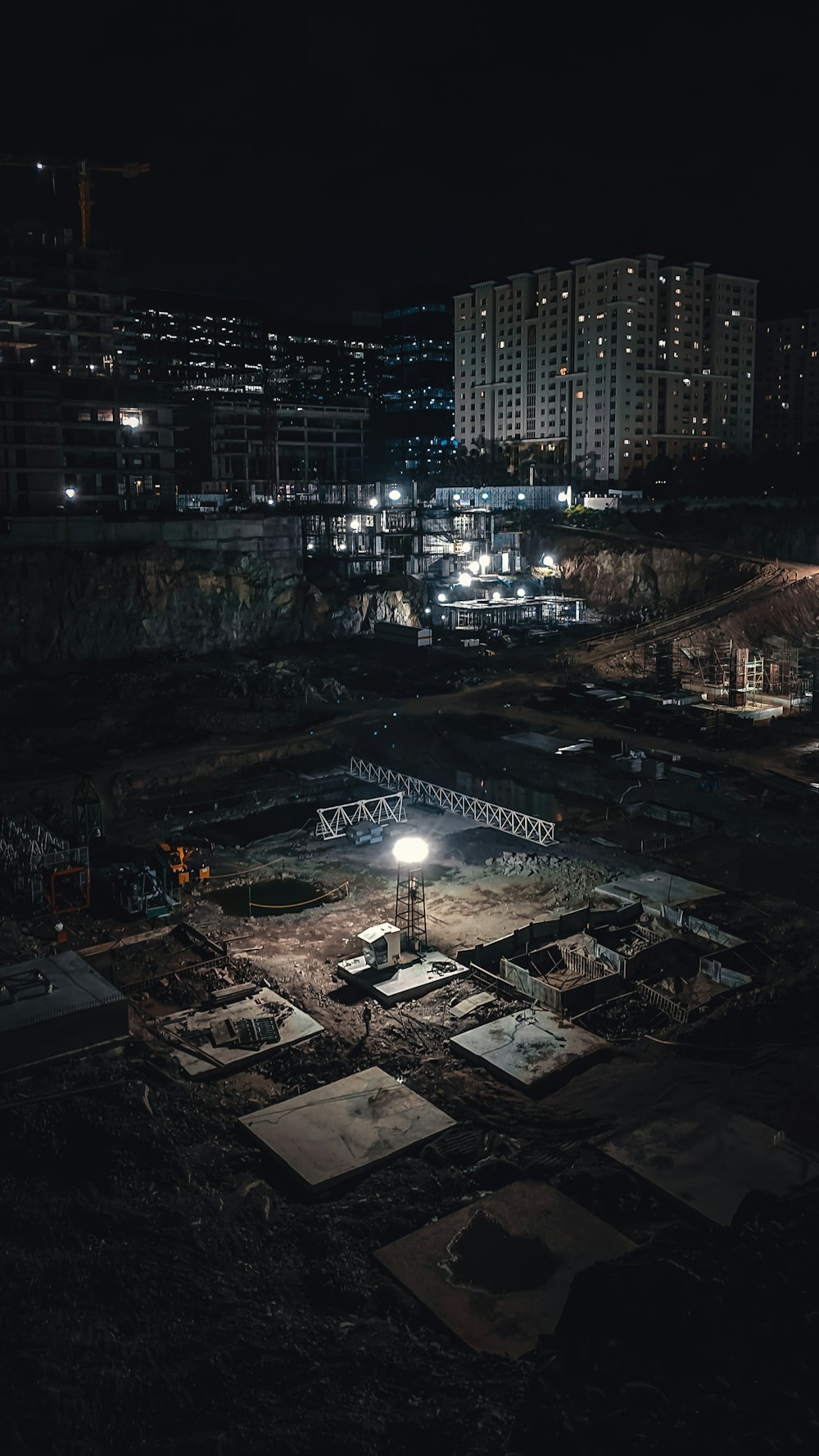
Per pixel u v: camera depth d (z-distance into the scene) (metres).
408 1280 28.72
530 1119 37.69
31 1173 32.78
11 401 126.19
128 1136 34.06
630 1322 19.78
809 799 72.75
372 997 47.62
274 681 106.94
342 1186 33.78
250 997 47.06
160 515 129.88
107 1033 40.75
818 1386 17.09
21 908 56.47
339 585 138.12
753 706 103.25
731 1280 20.48
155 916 56.47
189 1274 28.41
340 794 82.81
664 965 49.62
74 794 74.06
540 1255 29.59
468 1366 25.12
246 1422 23.08
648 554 154.12
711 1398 16.75
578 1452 16.44
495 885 61.00
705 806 73.56
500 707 103.38
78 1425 22.88
